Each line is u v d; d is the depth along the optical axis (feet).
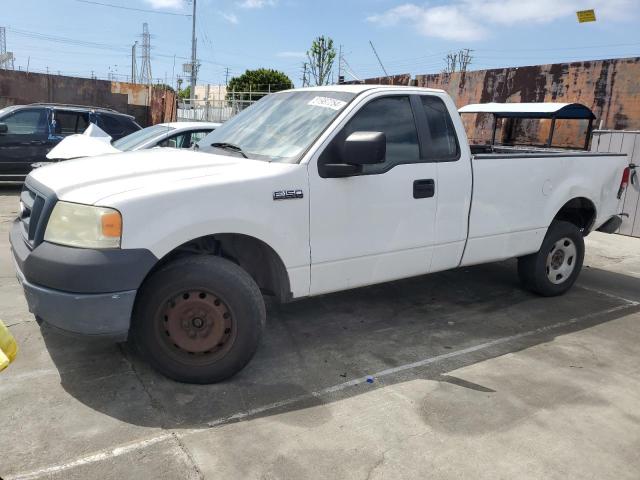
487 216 15.38
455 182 14.44
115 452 9.16
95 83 71.61
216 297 11.08
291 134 12.98
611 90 36.86
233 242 12.38
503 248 16.05
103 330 10.13
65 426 9.82
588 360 13.53
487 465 9.23
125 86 74.79
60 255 10.00
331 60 96.37
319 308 16.43
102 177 11.08
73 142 23.34
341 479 8.75
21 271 10.96
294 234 11.91
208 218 10.75
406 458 9.33
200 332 11.20
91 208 10.04
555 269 18.11
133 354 12.62
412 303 17.24
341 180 12.46
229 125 15.03
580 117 30.63
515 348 14.11
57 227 10.34
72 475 8.55
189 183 10.74
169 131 25.73
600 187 18.45
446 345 14.15
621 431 10.39
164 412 10.41
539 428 10.37
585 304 17.85
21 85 66.80
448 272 20.74
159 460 9.00
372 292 18.06
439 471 9.03
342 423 10.30
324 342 14.03
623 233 27.81
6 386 11.09
